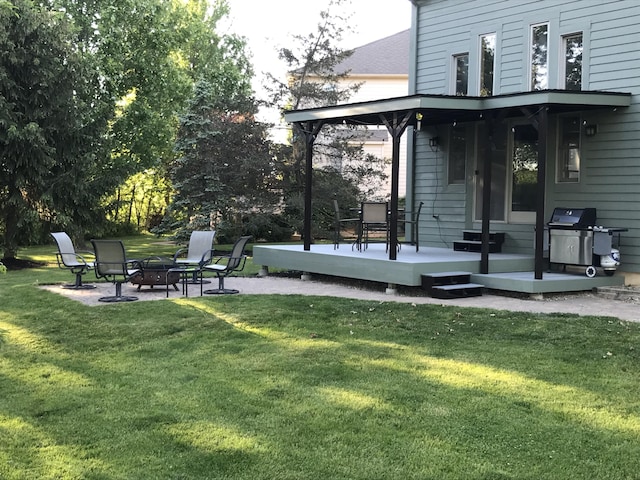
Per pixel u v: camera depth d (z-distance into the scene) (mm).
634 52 9258
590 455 3482
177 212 18609
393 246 9133
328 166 19703
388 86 26125
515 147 11008
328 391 4586
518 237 10891
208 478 3197
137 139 19422
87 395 4574
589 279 8969
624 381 4801
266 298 8320
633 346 5773
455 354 5617
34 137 13406
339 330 6594
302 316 7199
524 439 3703
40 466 3352
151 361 5531
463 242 11227
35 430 3885
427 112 10227
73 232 15711
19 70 13695
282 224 20703
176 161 18609
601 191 9672
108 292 9125
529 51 10719
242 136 18297
